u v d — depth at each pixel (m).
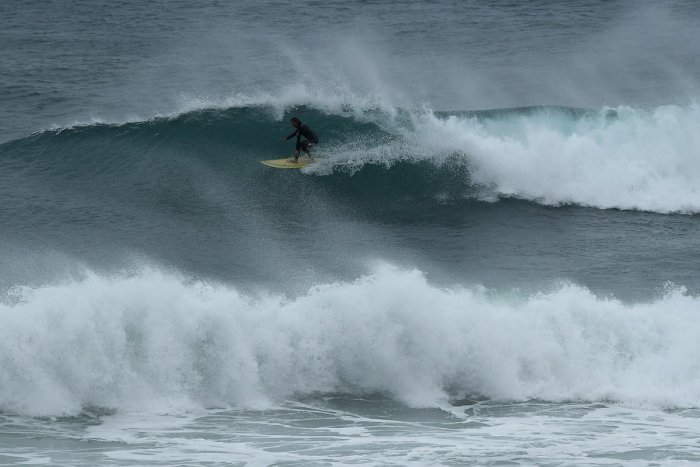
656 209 90.06
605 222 86.19
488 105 127.25
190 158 95.06
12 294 54.56
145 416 49.81
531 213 88.25
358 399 53.59
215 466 42.78
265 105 101.75
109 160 94.38
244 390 52.78
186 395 51.97
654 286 69.12
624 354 57.03
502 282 69.44
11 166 93.31
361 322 55.22
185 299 53.81
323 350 54.56
